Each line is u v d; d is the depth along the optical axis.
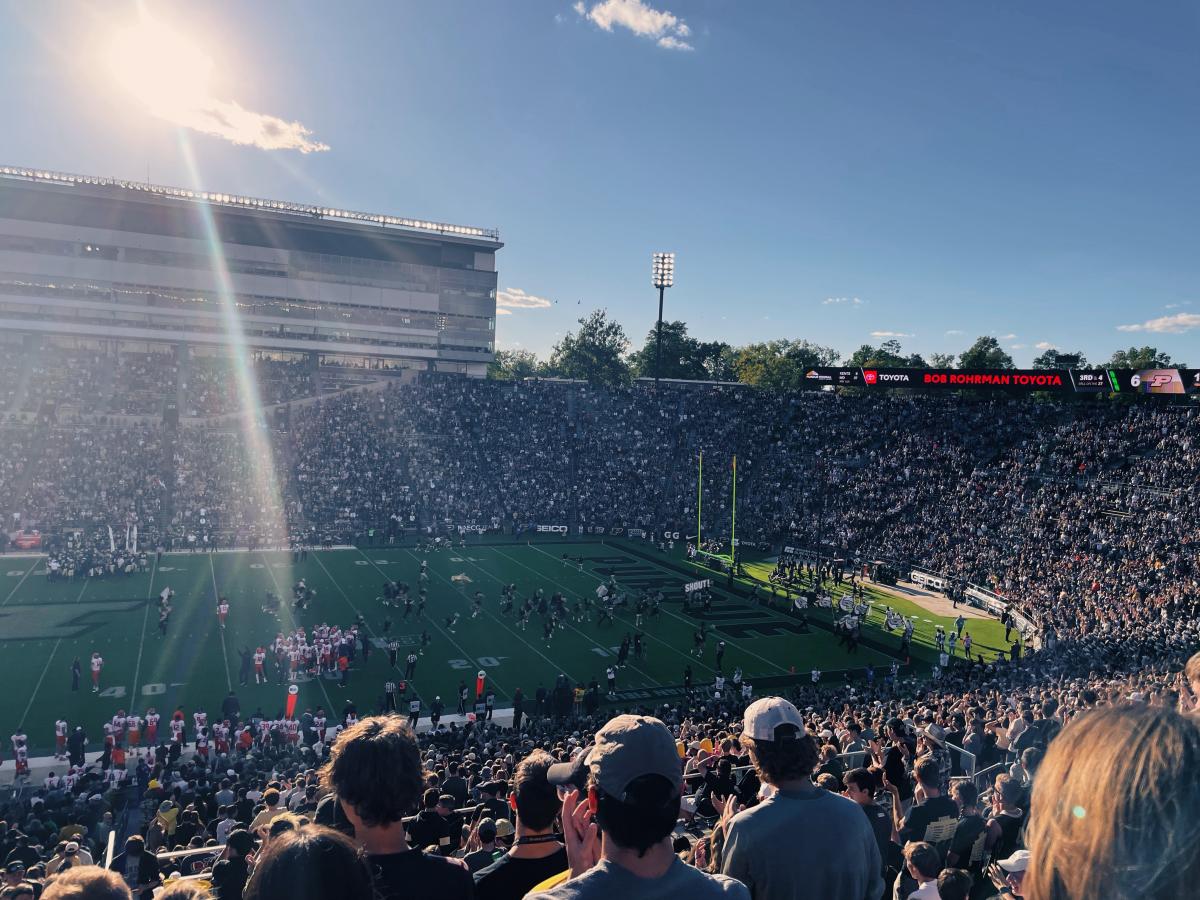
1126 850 1.48
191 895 3.07
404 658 37.25
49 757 26.89
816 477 69.50
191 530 57.88
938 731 12.26
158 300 79.94
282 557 55.41
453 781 11.04
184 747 28.05
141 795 24.20
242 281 82.44
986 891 6.54
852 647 40.88
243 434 69.44
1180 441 54.25
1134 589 40.88
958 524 58.06
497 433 76.31
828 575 56.00
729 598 50.44
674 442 77.00
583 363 114.38
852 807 3.86
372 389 78.62
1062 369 59.97
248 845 6.77
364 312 86.50
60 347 75.75
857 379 64.88
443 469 71.69
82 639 37.78
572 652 39.19
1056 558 49.22
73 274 77.44
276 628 40.22
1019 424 64.12
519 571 54.66
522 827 3.96
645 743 2.64
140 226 79.31
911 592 53.12
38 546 54.22
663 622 44.81
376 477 68.94
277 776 21.08
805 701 29.36
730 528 68.81
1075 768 1.63
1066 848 1.57
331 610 43.50
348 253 85.88
